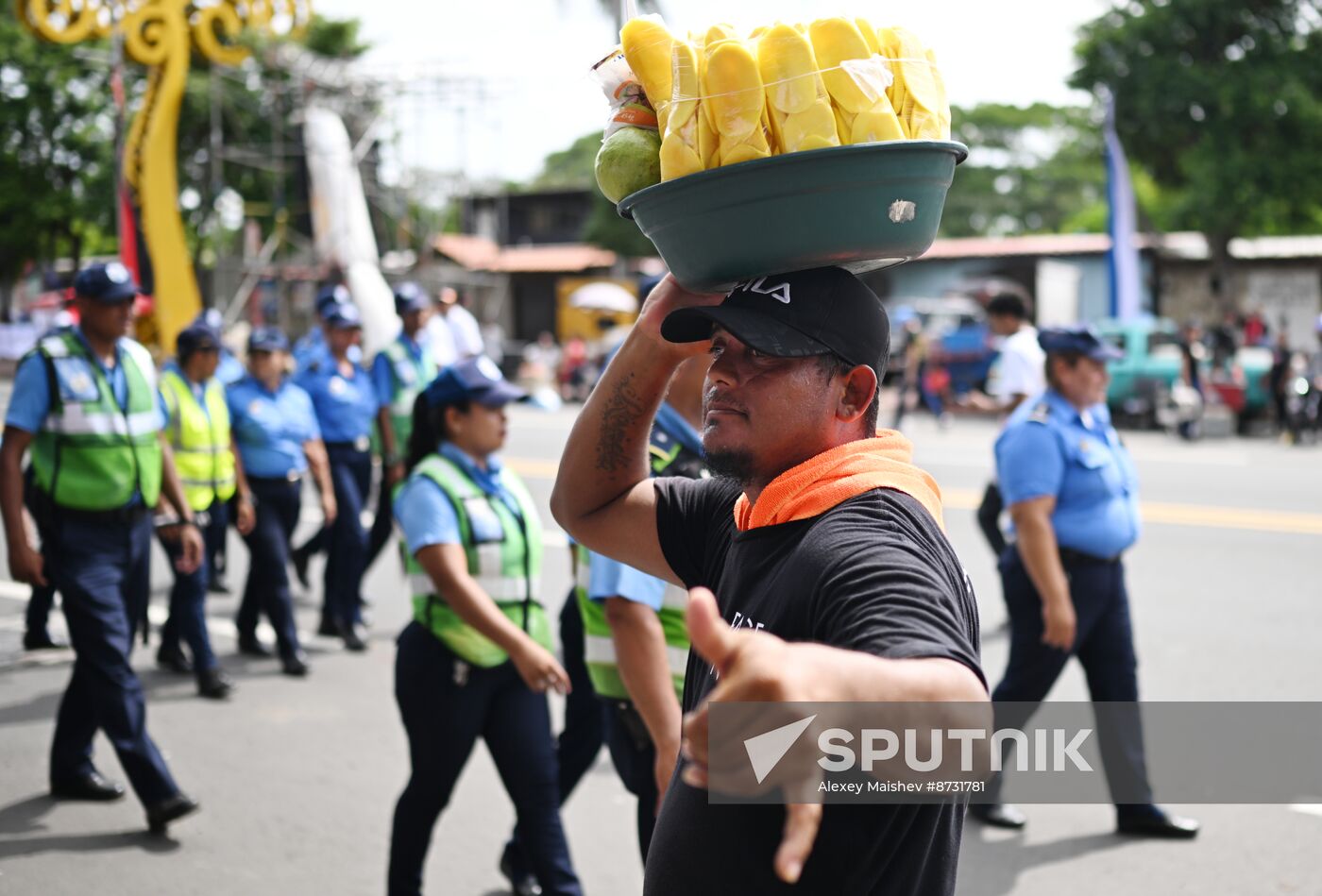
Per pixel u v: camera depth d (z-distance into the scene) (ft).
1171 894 13.04
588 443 6.88
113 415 14.55
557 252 120.16
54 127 87.81
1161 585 26.66
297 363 26.35
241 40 69.31
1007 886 13.30
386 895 12.43
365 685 20.38
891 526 4.91
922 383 66.23
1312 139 87.15
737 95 5.13
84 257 103.86
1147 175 102.27
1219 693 19.40
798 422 5.39
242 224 87.97
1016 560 14.71
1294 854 13.93
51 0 47.55
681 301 6.50
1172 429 59.62
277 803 15.31
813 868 4.82
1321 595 25.70
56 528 14.26
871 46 5.28
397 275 77.92
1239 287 93.56
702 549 6.59
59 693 19.51
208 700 19.49
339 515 23.18
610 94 5.94
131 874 13.24
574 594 13.05
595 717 13.14
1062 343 14.38
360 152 69.26
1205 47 90.63
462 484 11.50
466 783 16.46
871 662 3.87
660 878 5.36
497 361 82.02
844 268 5.54
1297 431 56.03
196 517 20.22
